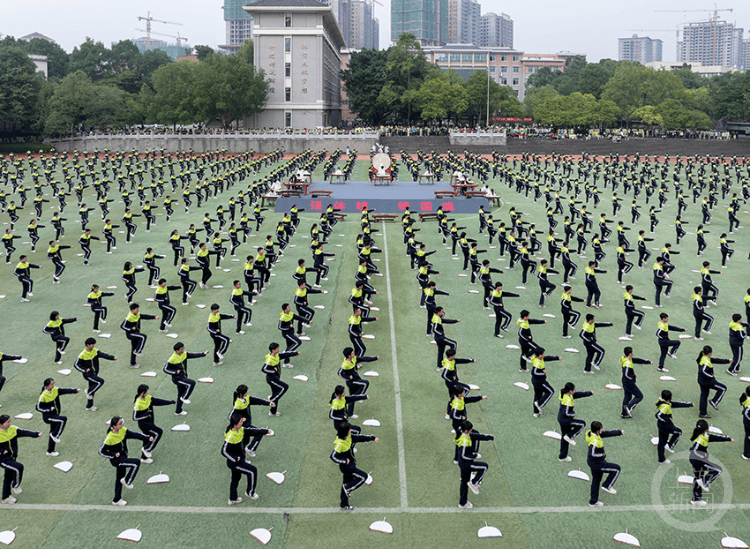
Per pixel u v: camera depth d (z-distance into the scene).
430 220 48.28
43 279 31.00
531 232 36.41
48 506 13.40
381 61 130.75
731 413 17.67
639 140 111.75
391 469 14.85
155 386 19.25
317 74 119.25
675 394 18.88
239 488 14.10
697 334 23.53
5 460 13.33
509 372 20.50
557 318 25.94
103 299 28.02
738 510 13.34
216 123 131.12
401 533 12.53
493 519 13.01
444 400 18.44
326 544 12.20
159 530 12.62
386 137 113.56
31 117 109.25
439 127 132.00
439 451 15.64
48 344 22.66
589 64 166.38
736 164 78.44
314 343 22.92
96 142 110.50
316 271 30.70
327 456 15.45
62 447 15.77
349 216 49.66
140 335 20.42
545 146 108.69
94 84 112.81
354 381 17.00
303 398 18.56
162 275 31.97
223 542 12.27
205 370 20.53
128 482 13.53
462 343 23.09
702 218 49.12
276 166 82.88
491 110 140.38
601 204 55.84
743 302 28.06
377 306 27.36
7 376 19.88
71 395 18.59
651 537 12.47
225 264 34.34
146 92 116.31
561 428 15.14
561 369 20.70
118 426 13.26
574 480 14.47
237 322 23.84
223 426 16.92
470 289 30.08
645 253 34.25
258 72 114.62
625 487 14.17
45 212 48.97
